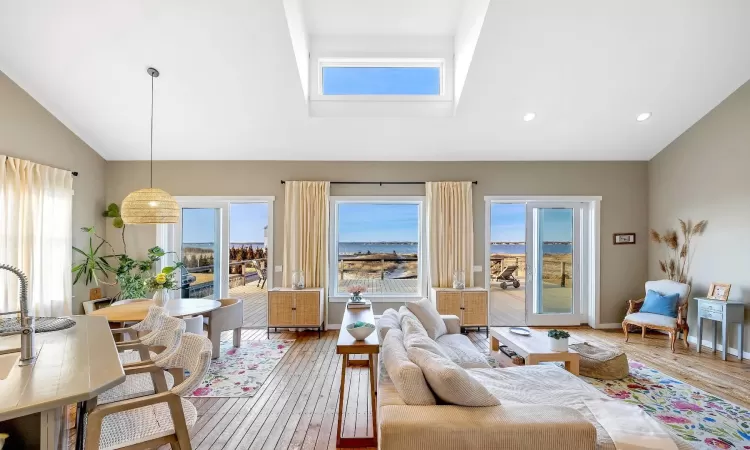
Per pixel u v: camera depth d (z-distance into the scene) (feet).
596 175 18.40
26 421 4.91
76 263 15.99
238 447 8.06
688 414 9.45
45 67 12.56
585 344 13.01
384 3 13.19
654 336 16.78
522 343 11.62
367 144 17.10
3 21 10.92
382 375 7.95
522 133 16.34
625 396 10.47
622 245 18.39
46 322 7.63
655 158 18.02
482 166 18.33
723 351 13.53
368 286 19.36
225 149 17.33
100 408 4.66
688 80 13.52
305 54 14.37
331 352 14.51
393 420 5.49
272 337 16.63
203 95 14.05
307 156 17.94
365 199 18.28
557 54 12.48
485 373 8.55
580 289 18.78
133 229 17.89
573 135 16.53
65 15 10.91
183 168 18.11
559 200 18.35
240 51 12.34
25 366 5.05
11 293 12.53
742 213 13.84
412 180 18.28
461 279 17.39
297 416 9.43
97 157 17.31
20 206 12.89
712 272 14.99
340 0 13.03
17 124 13.14
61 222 14.78
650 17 11.27
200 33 11.71
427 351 7.05
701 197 15.48
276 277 18.07
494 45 12.22
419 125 15.83
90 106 14.39
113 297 17.69
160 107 14.58
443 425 5.41
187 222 18.45
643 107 14.84
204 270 18.40
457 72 14.64
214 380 11.72
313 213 17.92
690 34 11.74
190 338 6.42
